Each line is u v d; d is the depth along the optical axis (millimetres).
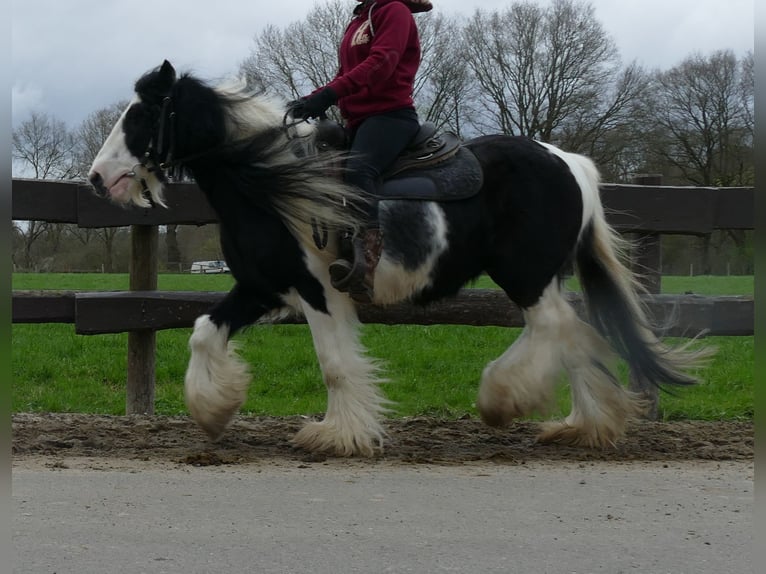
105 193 5219
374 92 5250
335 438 5266
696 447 5867
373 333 12484
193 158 5238
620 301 5820
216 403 5426
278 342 11492
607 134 35125
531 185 5555
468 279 5660
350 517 3873
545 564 3299
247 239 5223
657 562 3350
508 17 35438
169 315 6770
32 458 5141
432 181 5363
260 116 5352
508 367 5613
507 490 4441
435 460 5227
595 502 4223
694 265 23594
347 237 5090
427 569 3219
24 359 10523
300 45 26906
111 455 5277
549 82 35219
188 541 3500
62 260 28312
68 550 3369
